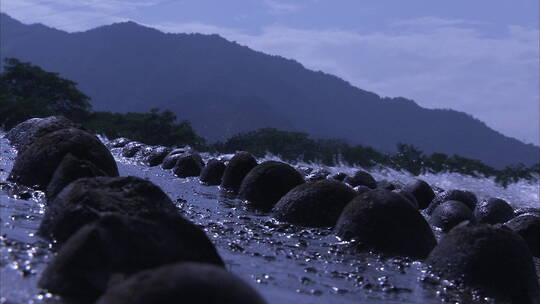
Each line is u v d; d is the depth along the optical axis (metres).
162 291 3.49
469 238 7.64
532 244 11.02
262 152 44.00
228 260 7.24
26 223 7.65
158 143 43.16
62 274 4.86
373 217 9.02
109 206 6.75
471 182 34.25
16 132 21.62
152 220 5.34
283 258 7.82
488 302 6.96
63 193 7.06
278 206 11.17
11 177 11.31
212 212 11.43
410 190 17.56
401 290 6.89
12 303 4.51
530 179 34.69
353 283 6.93
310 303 5.82
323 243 9.11
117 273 4.82
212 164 17.16
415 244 8.85
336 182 11.10
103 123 44.47
